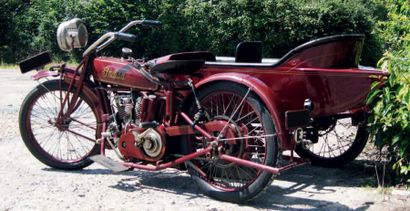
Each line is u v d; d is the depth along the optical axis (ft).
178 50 67.41
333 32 63.36
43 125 21.61
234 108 15.78
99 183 17.22
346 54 16.76
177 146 16.20
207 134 15.42
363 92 15.94
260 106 14.76
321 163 19.57
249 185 14.92
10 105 33.60
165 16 66.90
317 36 63.41
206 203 15.34
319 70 16.28
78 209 14.88
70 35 17.93
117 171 16.35
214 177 15.99
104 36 17.53
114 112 17.40
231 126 15.11
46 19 72.08
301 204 15.30
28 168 18.88
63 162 18.61
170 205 15.20
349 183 17.42
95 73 17.92
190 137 16.06
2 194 16.12
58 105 20.58
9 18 76.54
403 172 16.15
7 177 17.80
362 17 63.00
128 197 15.89
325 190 16.65
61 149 20.88
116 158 19.70
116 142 17.30
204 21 65.92
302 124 14.78
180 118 16.15
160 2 67.41
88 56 17.97
